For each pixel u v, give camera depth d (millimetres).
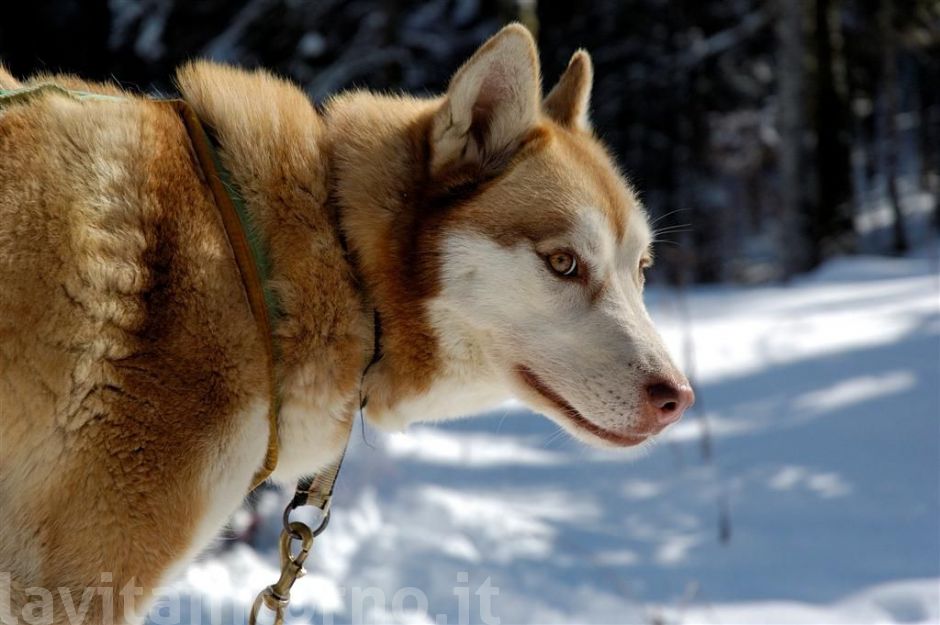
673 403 2943
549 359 2939
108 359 2504
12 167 2520
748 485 6781
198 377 2588
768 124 23984
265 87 2951
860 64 25391
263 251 2750
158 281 2562
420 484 6312
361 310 2881
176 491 2578
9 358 2447
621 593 5098
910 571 5289
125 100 2723
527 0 8688
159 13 11523
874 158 29625
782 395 8539
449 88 2912
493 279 2906
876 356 9172
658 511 6441
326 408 2859
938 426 7328
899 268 14570
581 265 2959
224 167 2766
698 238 23328
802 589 5156
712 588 5234
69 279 2479
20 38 7324
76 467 2488
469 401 3084
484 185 2947
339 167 2902
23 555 2492
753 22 21203
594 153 3230
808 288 13461
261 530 5438
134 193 2576
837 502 6355
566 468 7344
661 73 21547
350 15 14820
